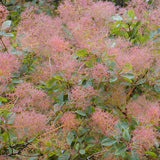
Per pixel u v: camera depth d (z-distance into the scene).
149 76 2.09
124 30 2.54
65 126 1.82
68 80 1.98
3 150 1.69
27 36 2.25
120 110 2.08
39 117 1.68
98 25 2.52
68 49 2.18
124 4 3.25
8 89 2.05
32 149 1.80
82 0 2.54
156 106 1.92
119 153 1.57
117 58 1.95
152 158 1.86
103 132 1.83
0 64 1.79
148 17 2.49
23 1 3.37
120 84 2.09
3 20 2.15
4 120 1.61
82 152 1.79
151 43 2.25
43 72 2.23
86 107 1.96
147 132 1.62
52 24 2.54
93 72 1.97
